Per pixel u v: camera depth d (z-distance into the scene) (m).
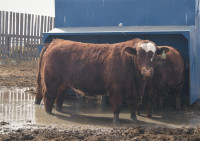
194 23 9.23
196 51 9.23
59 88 7.95
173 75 8.07
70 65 7.60
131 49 6.83
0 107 8.41
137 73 7.05
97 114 8.02
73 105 9.09
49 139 5.68
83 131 6.21
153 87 7.68
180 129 6.37
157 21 9.70
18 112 7.90
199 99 9.74
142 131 6.26
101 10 10.39
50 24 21.33
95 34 9.30
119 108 7.09
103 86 7.32
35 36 20.30
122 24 10.12
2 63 18.12
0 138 5.61
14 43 19.75
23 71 16.30
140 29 9.36
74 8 10.70
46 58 7.92
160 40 9.42
